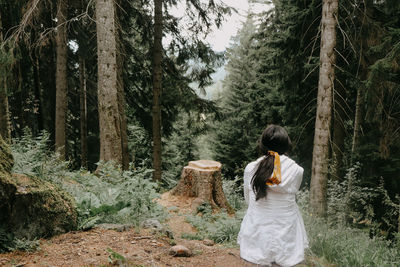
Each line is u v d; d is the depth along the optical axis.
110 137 7.07
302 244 2.66
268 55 11.62
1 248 2.92
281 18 10.41
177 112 13.53
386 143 7.82
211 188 6.43
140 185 4.96
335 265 3.63
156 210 5.48
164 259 3.28
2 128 7.53
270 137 2.65
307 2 9.37
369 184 8.03
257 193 2.57
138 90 13.32
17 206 3.15
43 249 3.09
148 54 12.37
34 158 4.93
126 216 4.44
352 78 8.89
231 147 20.27
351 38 8.42
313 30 9.26
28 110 11.18
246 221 2.73
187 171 6.63
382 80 7.00
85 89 13.30
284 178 2.55
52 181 4.60
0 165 3.20
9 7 8.91
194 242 4.21
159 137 11.77
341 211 6.15
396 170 7.99
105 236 3.62
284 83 10.20
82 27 10.16
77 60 13.58
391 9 7.73
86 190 5.15
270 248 2.53
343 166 9.11
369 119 7.69
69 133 15.09
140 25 11.44
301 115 10.48
